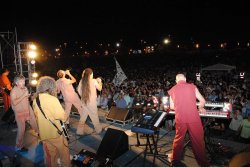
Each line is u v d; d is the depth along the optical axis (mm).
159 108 4863
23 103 4152
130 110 5664
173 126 5207
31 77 8562
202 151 3412
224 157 3768
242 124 6547
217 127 6434
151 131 3490
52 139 3047
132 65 47812
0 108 7793
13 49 9859
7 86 6727
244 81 15172
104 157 3719
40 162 3848
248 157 2324
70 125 5574
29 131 5242
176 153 3545
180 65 40094
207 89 10969
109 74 27812
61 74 5082
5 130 5477
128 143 4105
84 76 4746
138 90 11188
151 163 3693
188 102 3426
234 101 8969
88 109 4820
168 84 14289
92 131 5133
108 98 9438
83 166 3627
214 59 48844
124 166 3623
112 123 5641
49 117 2994
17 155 4113
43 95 3014
